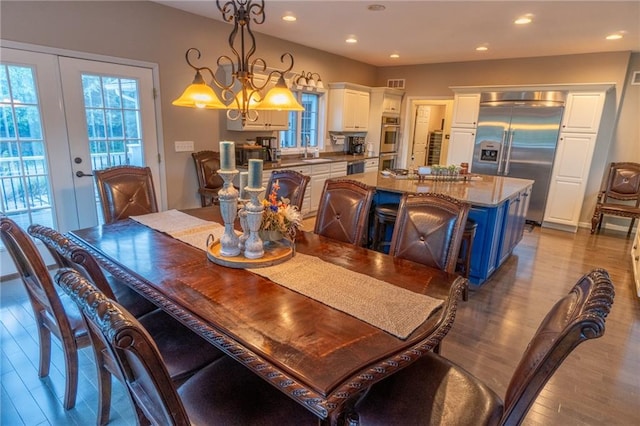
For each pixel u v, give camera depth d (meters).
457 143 6.19
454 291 1.60
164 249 2.00
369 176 4.44
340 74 6.50
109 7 3.55
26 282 1.88
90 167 3.65
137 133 4.00
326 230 2.53
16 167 3.18
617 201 5.56
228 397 1.30
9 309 2.74
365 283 1.66
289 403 1.29
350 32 4.74
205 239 2.16
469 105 5.99
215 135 4.79
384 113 6.95
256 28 4.65
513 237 4.08
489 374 2.23
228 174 1.76
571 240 5.00
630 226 5.34
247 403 1.28
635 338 2.68
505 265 4.01
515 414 1.01
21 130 3.16
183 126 4.40
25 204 3.27
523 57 5.90
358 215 2.40
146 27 3.86
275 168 4.94
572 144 5.27
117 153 3.86
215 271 1.73
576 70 5.52
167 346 1.59
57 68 3.29
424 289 1.63
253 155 4.95
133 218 2.57
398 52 5.92
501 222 3.55
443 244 1.98
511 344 2.55
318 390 1.01
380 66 7.38
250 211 1.78
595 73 5.38
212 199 4.65
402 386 1.35
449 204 2.04
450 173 4.25
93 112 3.60
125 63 3.75
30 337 2.42
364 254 2.04
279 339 1.23
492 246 3.39
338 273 1.76
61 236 1.36
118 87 3.76
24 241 1.55
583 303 0.99
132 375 1.17
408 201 2.17
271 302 1.46
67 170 3.49
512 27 4.22
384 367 1.12
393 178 4.29
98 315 0.85
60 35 3.27
